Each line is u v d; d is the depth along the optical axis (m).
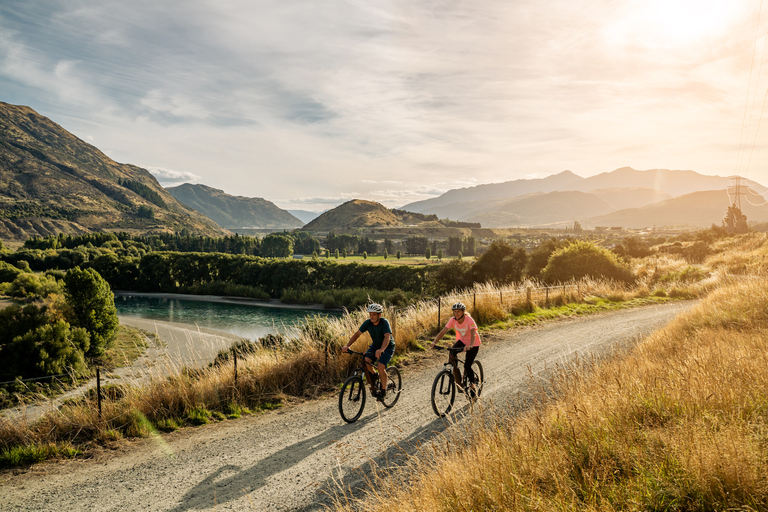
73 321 28.62
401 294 38.97
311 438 6.57
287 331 12.13
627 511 3.12
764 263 26.38
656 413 4.61
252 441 6.53
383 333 7.48
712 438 3.55
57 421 6.72
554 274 28.91
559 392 6.51
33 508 4.76
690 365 5.86
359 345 10.43
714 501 3.03
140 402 7.44
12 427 6.45
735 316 11.27
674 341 9.62
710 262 34.22
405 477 4.91
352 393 7.32
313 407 8.05
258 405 8.18
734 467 3.15
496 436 4.79
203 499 4.89
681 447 3.56
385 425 6.94
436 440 6.02
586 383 6.18
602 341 12.75
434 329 14.22
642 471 3.45
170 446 6.41
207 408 7.89
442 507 3.58
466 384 7.57
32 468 5.73
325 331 11.33
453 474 3.93
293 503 4.75
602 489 3.40
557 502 3.26
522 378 9.09
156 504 4.81
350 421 7.20
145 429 6.97
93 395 7.48
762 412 4.19
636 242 52.41
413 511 3.64
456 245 191.38
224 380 8.62
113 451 6.24
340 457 5.82
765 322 10.35
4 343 24.17
